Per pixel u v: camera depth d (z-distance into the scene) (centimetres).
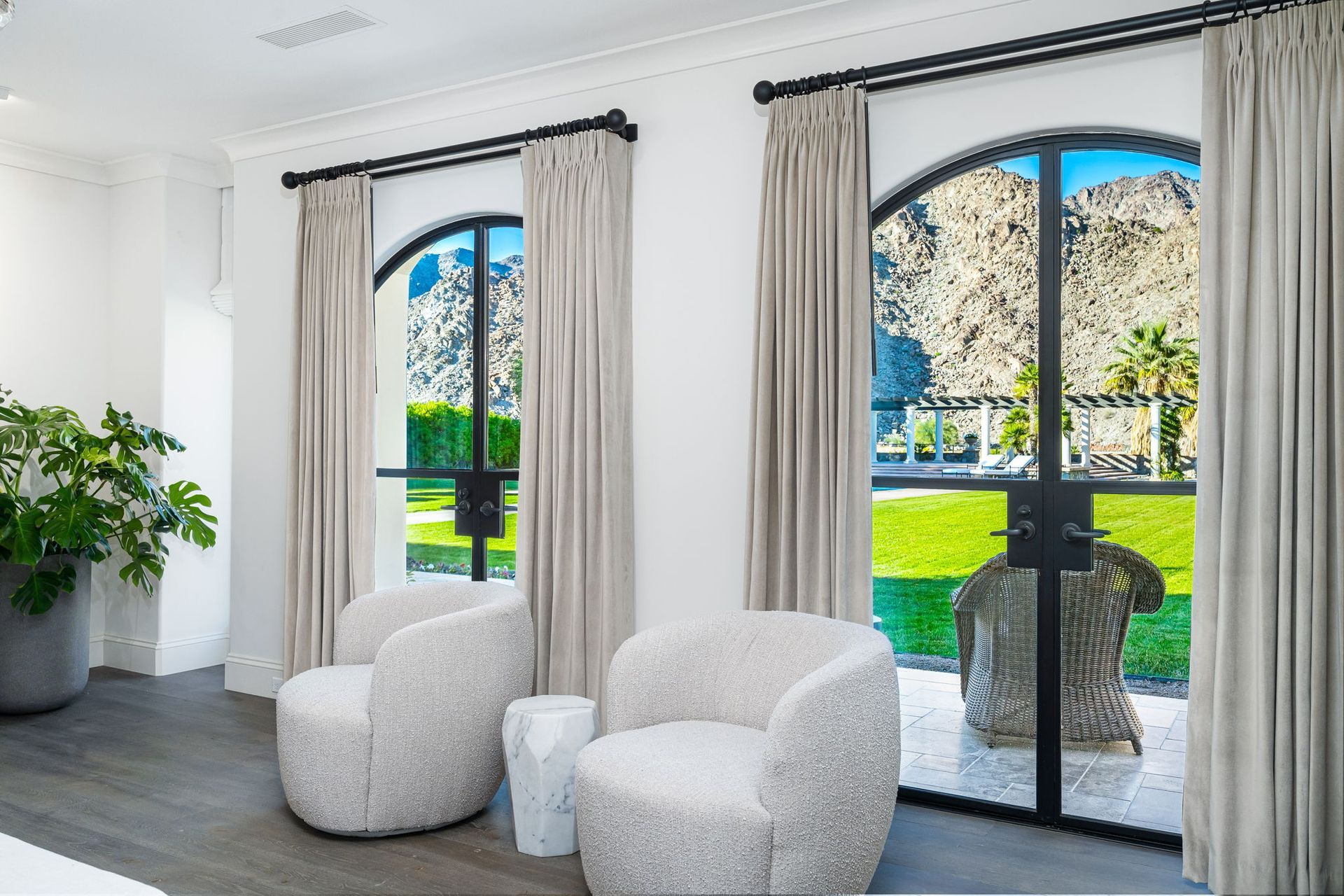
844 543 306
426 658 293
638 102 366
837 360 314
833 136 314
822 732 226
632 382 365
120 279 517
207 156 498
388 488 444
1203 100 262
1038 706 302
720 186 348
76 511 415
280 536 458
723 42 344
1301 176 249
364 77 393
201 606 520
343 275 423
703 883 222
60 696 428
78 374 509
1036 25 298
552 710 289
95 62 378
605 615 352
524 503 372
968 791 317
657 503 359
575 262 363
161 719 418
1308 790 243
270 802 321
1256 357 256
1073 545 299
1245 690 253
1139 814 291
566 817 284
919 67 299
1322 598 243
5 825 299
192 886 259
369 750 287
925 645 326
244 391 471
